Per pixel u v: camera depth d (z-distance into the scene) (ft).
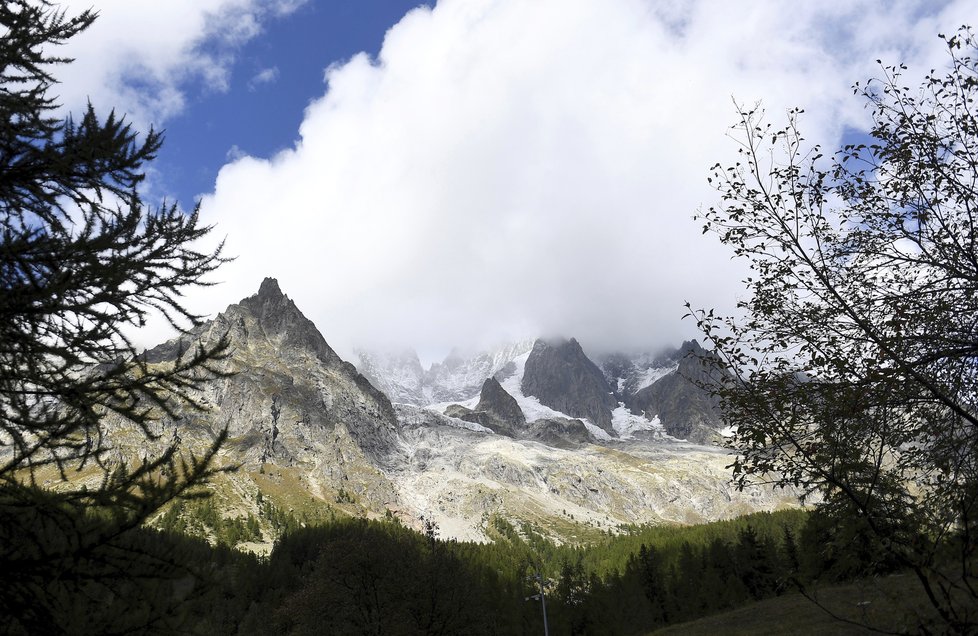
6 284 22.99
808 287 33.45
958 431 29.35
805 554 185.68
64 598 22.65
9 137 24.31
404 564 151.12
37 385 23.06
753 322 34.14
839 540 29.12
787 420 31.19
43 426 22.43
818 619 142.51
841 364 30.42
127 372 23.85
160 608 23.29
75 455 24.02
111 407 23.76
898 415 30.73
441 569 152.46
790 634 136.46
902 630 26.40
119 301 24.26
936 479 28.63
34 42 26.63
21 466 22.08
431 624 145.18
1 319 22.77
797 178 34.19
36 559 21.72
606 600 282.97
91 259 23.43
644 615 262.47
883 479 28.94
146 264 24.27
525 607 267.59
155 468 22.85
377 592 145.07
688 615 271.49
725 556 291.79
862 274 33.83
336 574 146.41
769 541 271.49
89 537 21.94
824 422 30.14
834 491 29.68
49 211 26.73
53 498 21.38
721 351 33.94
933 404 30.81
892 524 27.71
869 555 28.53
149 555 22.84
